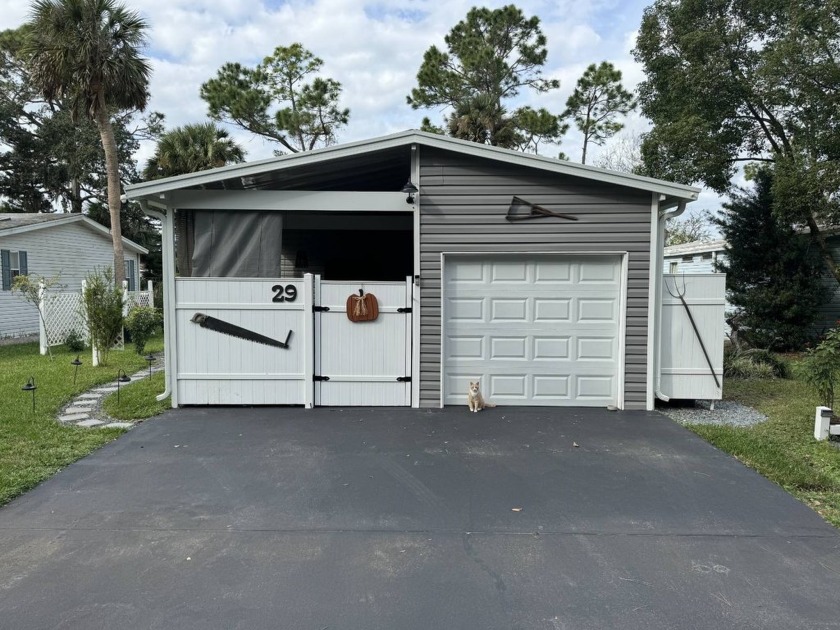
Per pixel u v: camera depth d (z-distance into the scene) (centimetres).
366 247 1242
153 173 2020
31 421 602
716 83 1306
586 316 680
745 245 1316
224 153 1947
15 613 263
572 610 268
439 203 668
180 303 674
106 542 336
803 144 1227
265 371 679
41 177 2936
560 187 663
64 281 1712
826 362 571
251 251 683
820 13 1149
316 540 339
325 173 752
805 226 1375
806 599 277
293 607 270
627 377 672
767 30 1316
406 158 726
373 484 429
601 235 662
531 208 664
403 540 339
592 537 343
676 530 354
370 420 620
